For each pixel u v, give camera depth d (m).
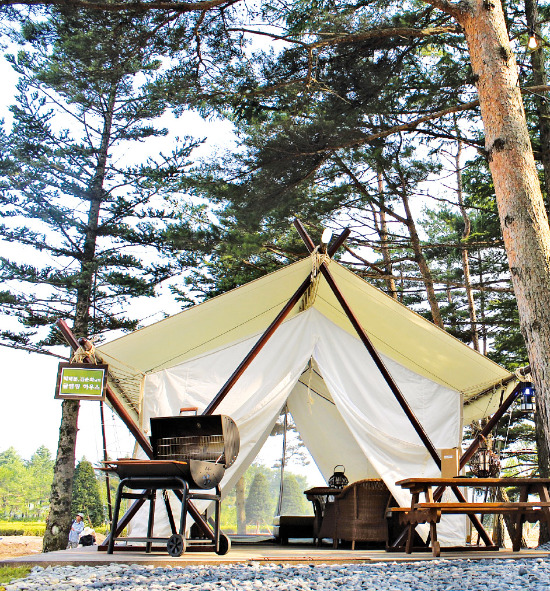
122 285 14.22
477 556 5.09
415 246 12.86
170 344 7.39
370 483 6.42
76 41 9.22
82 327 13.69
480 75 7.22
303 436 9.43
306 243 6.71
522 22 9.91
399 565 4.47
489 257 17.12
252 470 9.70
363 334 6.54
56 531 12.20
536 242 6.60
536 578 3.65
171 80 9.12
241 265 14.30
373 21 8.76
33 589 3.42
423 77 10.30
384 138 11.16
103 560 4.47
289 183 10.08
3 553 17.64
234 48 9.09
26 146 14.16
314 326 6.99
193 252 13.55
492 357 16.19
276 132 9.52
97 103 14.27
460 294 18.72
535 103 10.16
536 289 6.48
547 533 8.66
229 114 10.48
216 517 5.09
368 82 9.11
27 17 8.89
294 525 7.95
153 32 8.35
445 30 8.34
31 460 93.69
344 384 6.81
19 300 13.78
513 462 17.45
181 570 4.22
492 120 7.06
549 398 6.22
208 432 5.10
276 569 4.29
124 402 8.21
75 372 5.52
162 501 6.21
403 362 7.92
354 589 3.42
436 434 6.78
